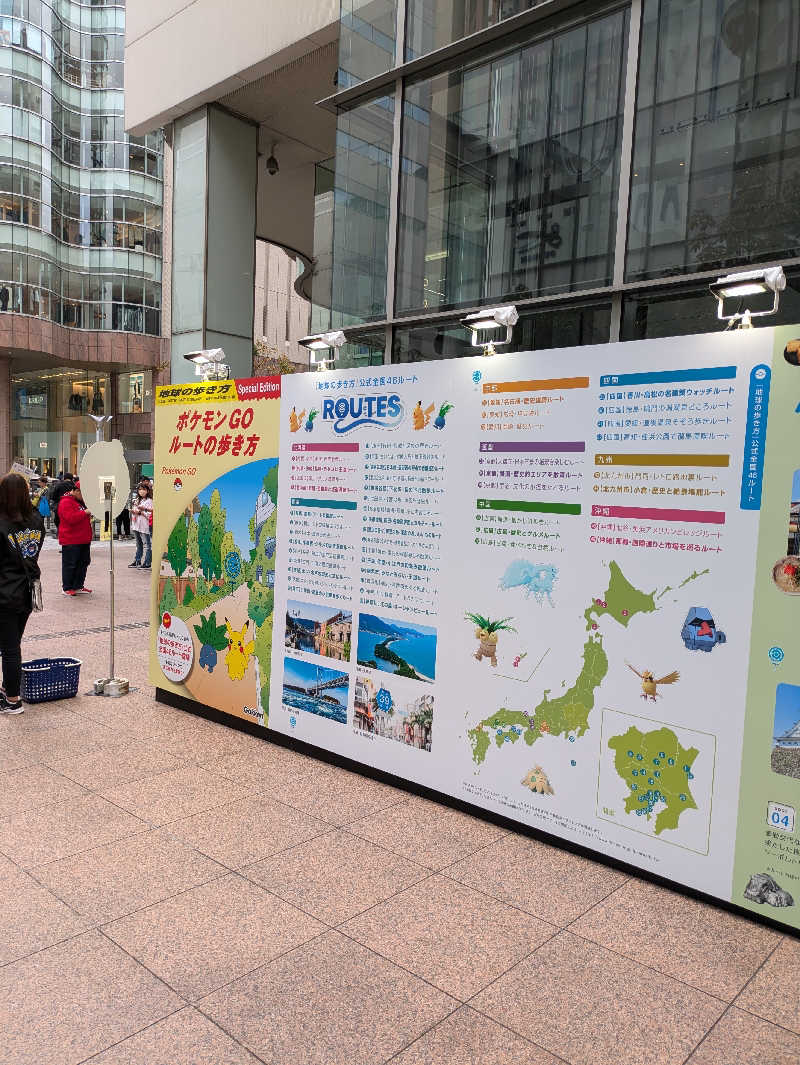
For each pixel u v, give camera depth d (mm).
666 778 3418
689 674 3318
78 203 40250
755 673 3135
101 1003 2631
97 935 3025
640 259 5672
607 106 5867
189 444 5727
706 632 3262
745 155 5180
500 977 2809
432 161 7121
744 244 5188
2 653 5652
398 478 4402
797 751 3035
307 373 4895
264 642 5266
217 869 3559
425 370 4250
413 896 3361
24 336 36969
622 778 3564
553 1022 2572
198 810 4184
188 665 5848
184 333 10953
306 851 3750
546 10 6105
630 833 3551
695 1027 2561
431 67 7102
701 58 5367
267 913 3205
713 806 3279
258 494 5246
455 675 4195
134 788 4457
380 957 2918
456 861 3682
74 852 3691
